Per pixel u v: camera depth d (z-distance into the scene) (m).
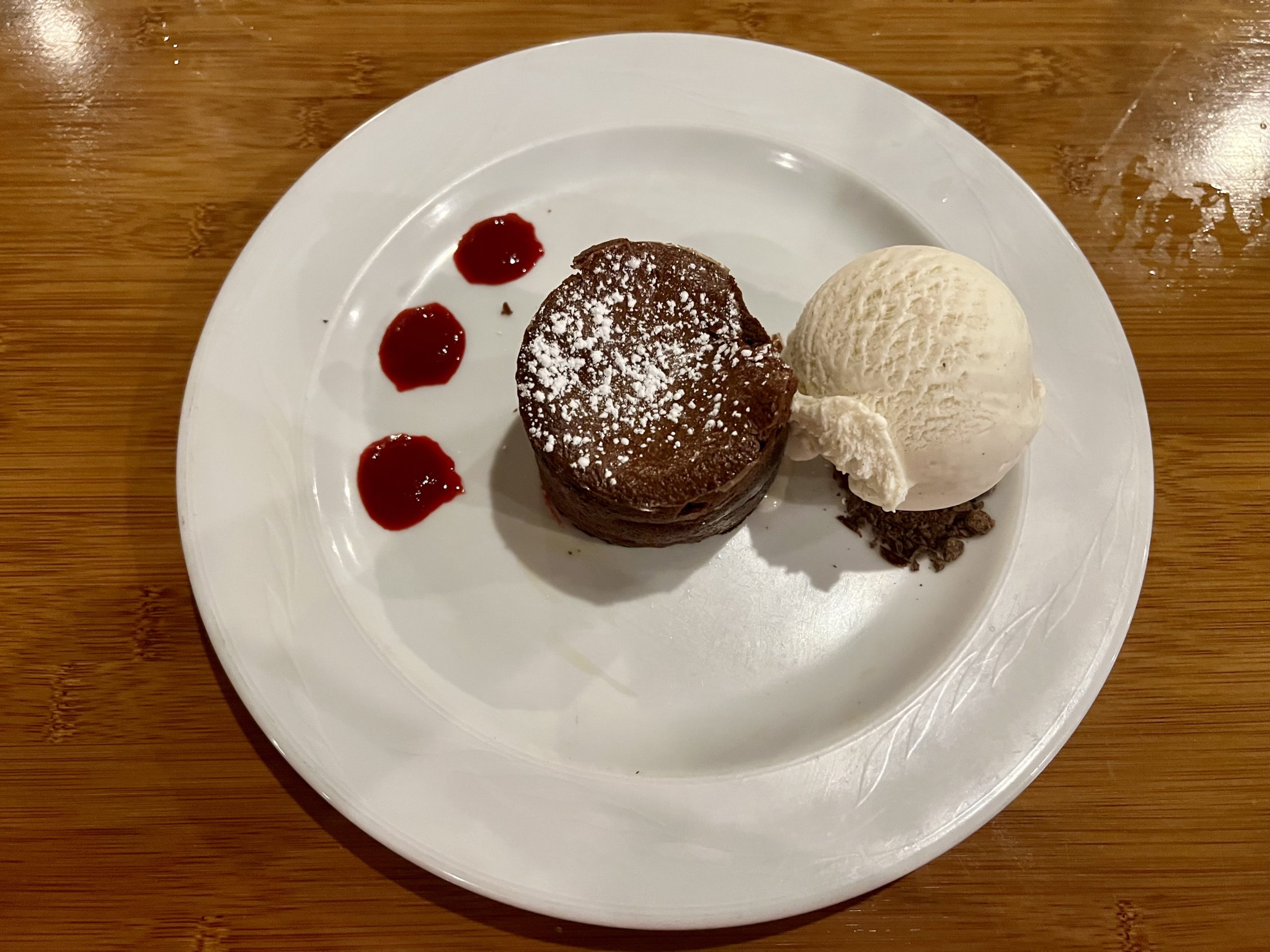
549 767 0.22
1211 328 0.27
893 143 0.28
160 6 0.30
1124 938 0.22
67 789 0.23
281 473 0.25
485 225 0.28
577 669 0.24
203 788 0.23
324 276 0.27
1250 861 0.23
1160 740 0.23
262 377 0.25
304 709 0.22
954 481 0.23
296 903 0.22
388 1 0.30
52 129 0.29
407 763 0.22
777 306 0.27
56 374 0.26
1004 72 0.30
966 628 0.23
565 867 0.21
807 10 0.30
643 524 0.24
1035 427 0.23
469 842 0.21
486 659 0.24
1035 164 0.29
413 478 0.26
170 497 0.25
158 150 0.29
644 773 0.23
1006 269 0.26
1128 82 0.29
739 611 0.25
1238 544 0.25
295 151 0.29
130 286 0.27
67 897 0.22
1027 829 0.23
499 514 0.26
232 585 0.23
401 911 0.22
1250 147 0.29
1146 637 0.24
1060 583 0.23
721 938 0.22
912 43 0.30
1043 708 0.22
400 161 0.27
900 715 0.22
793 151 0.28
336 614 0.23
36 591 0.25
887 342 0.22
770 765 0.22
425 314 0.27
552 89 0.28
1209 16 0.30
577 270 0.24
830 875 0.21
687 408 0.23
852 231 0.28
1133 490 0.24
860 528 0.26
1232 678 0.24
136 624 0.24
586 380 0.23
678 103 0.28
